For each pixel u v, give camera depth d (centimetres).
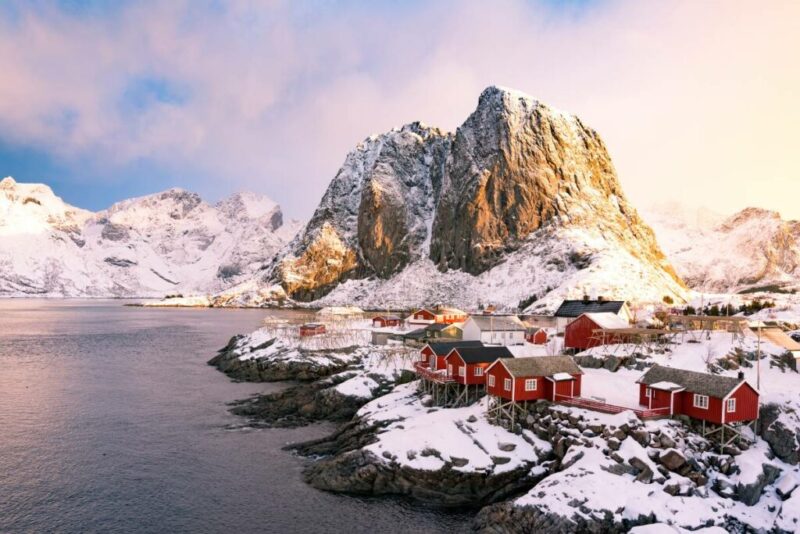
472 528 4097
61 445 5747
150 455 5488
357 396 7212
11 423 6494
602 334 7444
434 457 4744
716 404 4556
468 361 6141
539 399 5294
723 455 4459
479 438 5031
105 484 4781
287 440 5997
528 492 4109
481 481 4562
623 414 4703
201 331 16912
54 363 10681
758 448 4575
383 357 8694
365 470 4706
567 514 3725
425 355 7050
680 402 4812
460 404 6091
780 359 6122
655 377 5059
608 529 3628
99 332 16725
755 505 4091
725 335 6994
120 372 9762
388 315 15250
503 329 8900
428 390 6656
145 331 16962
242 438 6044
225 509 4350
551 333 9619
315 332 11119
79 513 4253
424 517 4275
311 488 4744
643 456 4253
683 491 4016
